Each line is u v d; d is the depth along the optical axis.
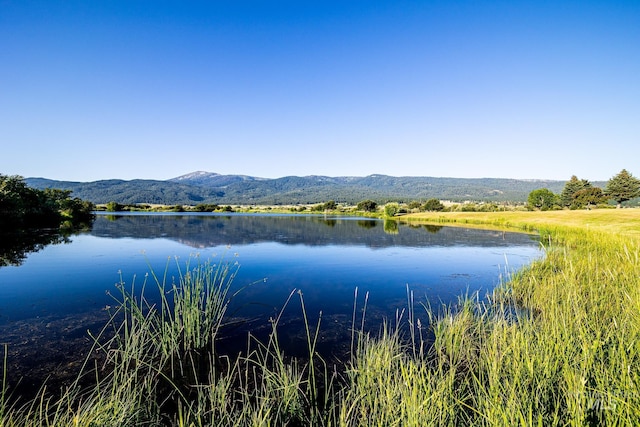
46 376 5.16
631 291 6.12
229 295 9.95
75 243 21.12
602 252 12.02
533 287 9.32
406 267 14.41
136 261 15.07
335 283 11.52
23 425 3.71
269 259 16.30
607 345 4.27
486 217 48.91
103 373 5.26
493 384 3.72
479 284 11.38
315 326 7.44
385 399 3.81
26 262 14.76
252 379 5.07
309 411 4.16
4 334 6.83
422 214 67.75
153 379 5.05
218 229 33.00
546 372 3.84
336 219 59.16
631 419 2.70
